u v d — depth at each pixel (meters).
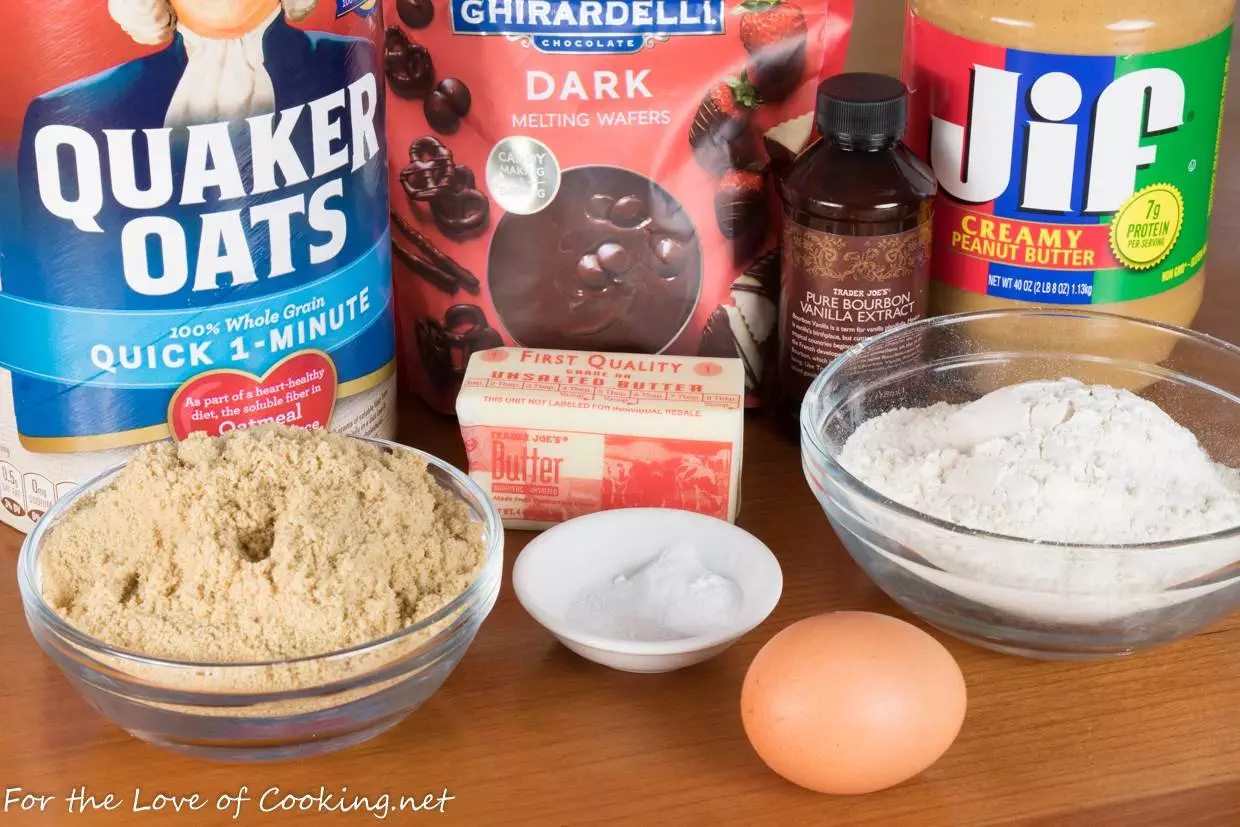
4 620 0.75
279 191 0.71
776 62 0.82
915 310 0.82
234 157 0.70
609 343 0.88
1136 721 0.68
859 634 0.62
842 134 0.78
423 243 0.86
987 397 0.77
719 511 0.79
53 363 0.73
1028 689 0.70
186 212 0.70
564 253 0.85
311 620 0.63
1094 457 0.72
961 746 0.67
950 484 0.72
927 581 0.68
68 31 0.65
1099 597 0.65
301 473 0.68
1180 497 0.71
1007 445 0.73
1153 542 0.65
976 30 0.79
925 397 0.83
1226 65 0.82
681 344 0.88
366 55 0.74
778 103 0.83
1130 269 0.83
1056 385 0.77
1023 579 0.66
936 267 0.86
